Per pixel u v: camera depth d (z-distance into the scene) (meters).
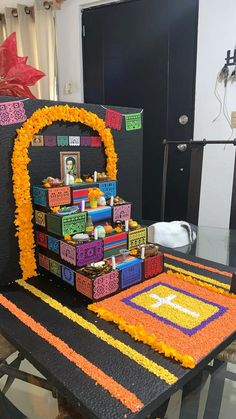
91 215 1.14
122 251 1.11
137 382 0.67
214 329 0.85
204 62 2.63
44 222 1.14
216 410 1.02
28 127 1.11
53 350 0.78
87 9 2.99
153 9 2.73
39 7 3.10
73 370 0.71
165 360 0.74
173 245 1.99
